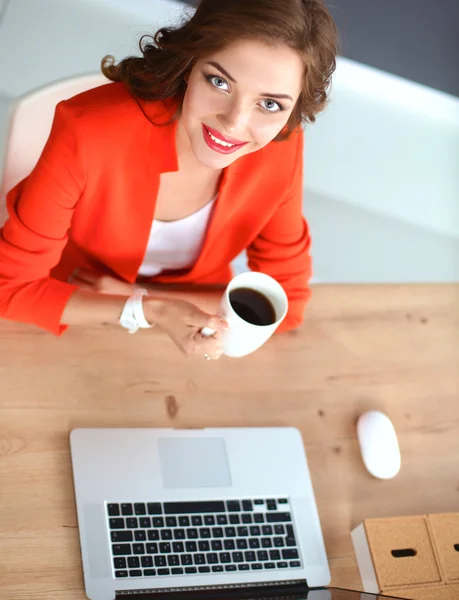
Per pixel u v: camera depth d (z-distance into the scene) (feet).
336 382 4.99
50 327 4.43
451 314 5.60
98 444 4.18
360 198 9.66
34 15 8.95
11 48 8.56
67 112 4.21
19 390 4.24
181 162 4.48
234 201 4.74
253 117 3.71
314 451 4.68
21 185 4.37
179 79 4.06
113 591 3.76
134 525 3.97
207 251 5.03
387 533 4.39
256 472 4.43
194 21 3.64
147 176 4.43
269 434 4.61
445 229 9.89
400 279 9.23
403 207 9.82
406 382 5.16
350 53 10.03
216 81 3.59
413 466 4.87
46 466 4.05
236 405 4.66
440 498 4.81
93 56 8.87
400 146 10.28
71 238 4.92
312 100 4.01
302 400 4.83
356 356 5.15
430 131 10.58
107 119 4.20
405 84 10.41
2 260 4.34
